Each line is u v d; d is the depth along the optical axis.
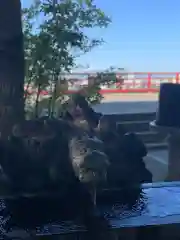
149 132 2.26
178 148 2.33
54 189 1.85
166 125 2.29
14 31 2.03
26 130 1.93
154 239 1.82
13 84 2.03
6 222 1.77
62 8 2.08
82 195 1.87
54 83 2.09
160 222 1.83
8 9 2.01
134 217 1.87
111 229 1.77
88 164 1.90
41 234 1.71
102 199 1.91
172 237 1.84
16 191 1.84
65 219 1.81
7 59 2.02
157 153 2.30
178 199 2.07
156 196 2.08
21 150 1.89
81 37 2.11
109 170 1.96
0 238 1.68
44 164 1.88
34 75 2.06
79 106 2.09
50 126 1.95
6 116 1.96
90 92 2.13
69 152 1.93
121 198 1.94
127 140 2.09
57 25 2.08
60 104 2.08
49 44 2.07
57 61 2.08
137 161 2.08
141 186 2.07
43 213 1.80
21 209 1.81
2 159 1.88
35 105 2.05
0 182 1.85
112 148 2.04
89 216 1.82
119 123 2.16
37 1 2.05
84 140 1.98
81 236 1.75
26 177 1.86
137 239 1.81
